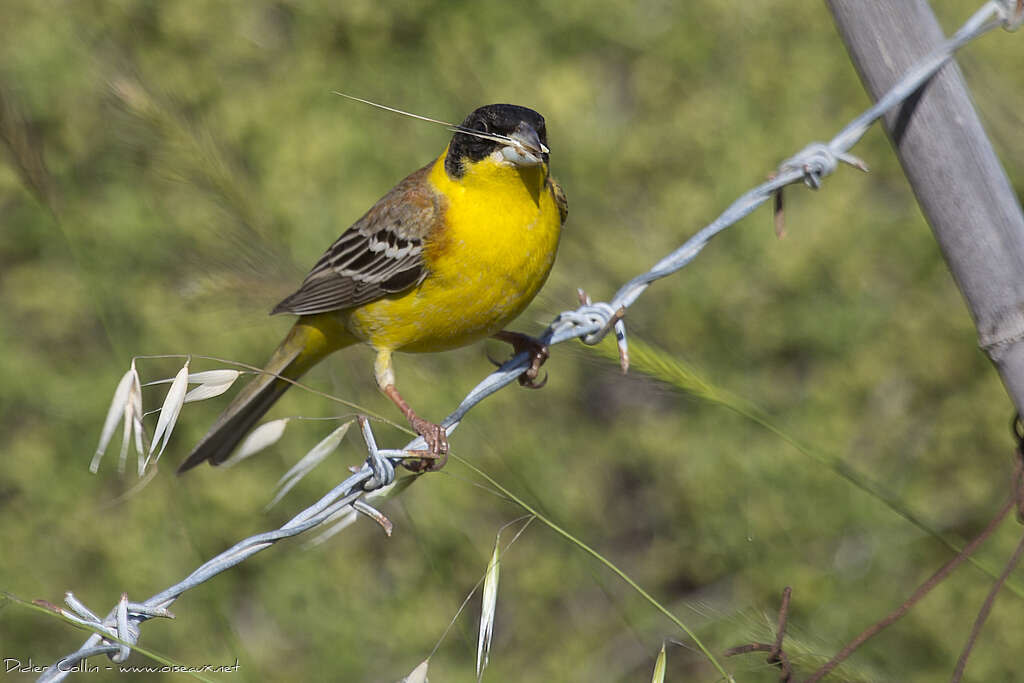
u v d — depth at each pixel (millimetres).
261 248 7766
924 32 4719
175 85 12508
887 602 11289
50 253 12781
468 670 10680
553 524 4262
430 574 11008
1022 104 8570
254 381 7238
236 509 11453
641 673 11039
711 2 14484
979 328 4879
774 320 13117
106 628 3816
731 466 12242
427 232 6371
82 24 12422
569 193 13734
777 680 6914
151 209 10023
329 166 13031
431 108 14000
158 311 10609
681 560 12125
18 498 11930
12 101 6961
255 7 14422
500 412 11594
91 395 12188
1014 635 10766
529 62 14336
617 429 12734
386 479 4277
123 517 11547
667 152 14008
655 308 13297
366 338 6934
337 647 10914
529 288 6547
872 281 13594
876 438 12805
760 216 13391
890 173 14148
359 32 14352
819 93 14148
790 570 11438
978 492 12125
